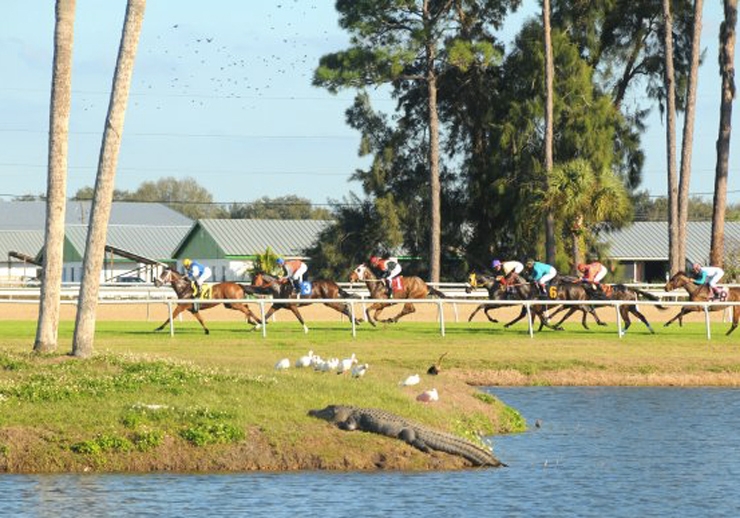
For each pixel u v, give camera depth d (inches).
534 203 2824.8
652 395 1348.4
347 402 999.6
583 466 940.0
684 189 2618.1
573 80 3011.8
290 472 885.2
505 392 1360.7
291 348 1446.9
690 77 2600.9
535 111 3004.4
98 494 804.6
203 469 881.5
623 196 2807.6
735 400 1312.7
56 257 1136.2
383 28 2930.6
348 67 2851.9
